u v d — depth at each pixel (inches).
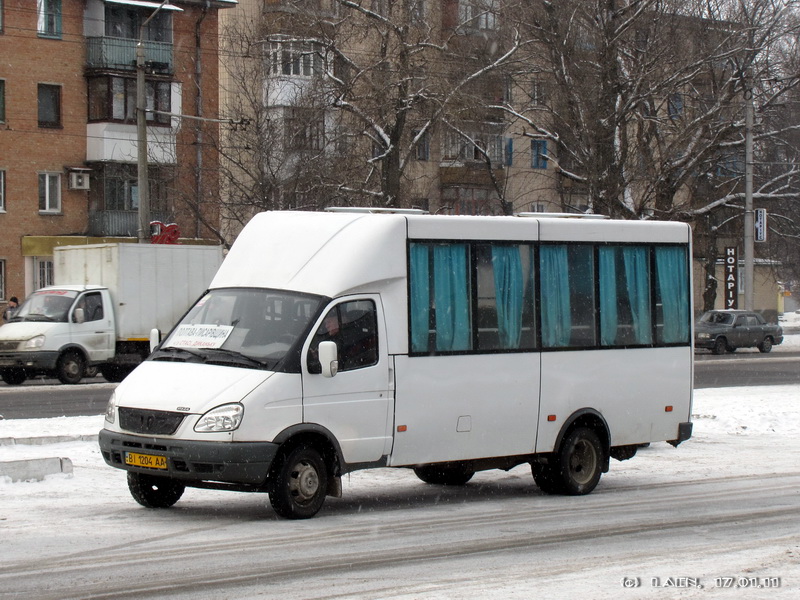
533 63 1736.0
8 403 933.8
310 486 448.5
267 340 448.8
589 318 542.9
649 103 1724.9
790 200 2158.0
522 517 466.6
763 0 1712.6
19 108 1926.7
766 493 541.3
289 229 484.4
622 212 1689.2
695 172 1930.4
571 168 1830.7
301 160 1583.4
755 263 2819.9
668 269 577.3
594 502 513.7
